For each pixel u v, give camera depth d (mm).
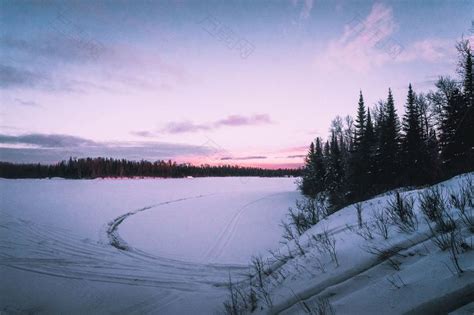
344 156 32594
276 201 30969
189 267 9789
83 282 8047
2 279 8148
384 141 23312
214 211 24766
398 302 2451
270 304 3807
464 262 2451
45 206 25594
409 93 23719
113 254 11469
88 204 28234
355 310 2645
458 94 20453
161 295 6941
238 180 93812
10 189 44250
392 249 3402
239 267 9688
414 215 4305
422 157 20641
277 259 6012
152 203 30781
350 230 5250
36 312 6016
